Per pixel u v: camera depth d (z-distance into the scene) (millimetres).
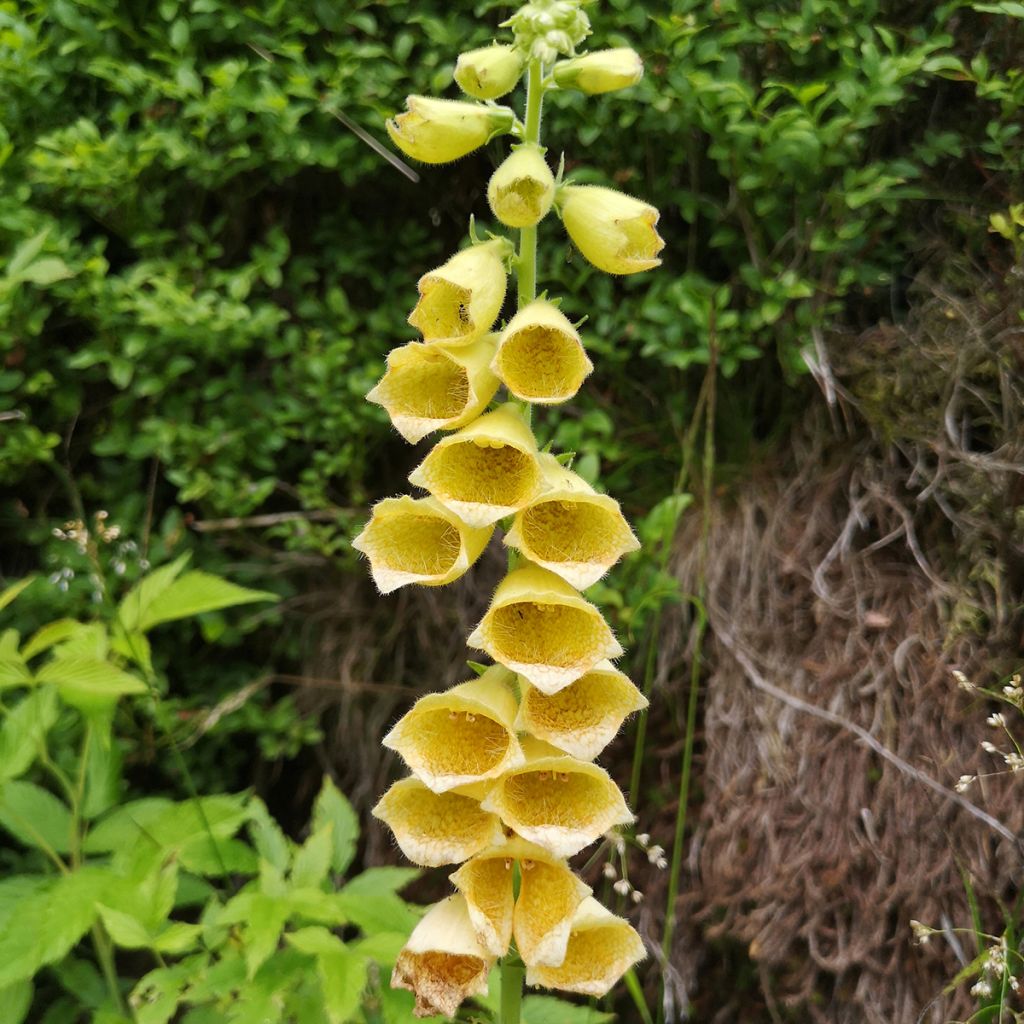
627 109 3297
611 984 1967
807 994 3182
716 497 3662
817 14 3219
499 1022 2176
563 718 1876
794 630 3391
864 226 3340
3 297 3268
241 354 3807
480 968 1954
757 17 3213
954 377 3195
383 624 3980
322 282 3941
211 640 3736
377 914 2387
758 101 3322
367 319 3791
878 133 3396
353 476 3850
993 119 3326
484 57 1823
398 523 1931
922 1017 2996
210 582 2654
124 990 2967
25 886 2564
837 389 3361
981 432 3230
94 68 3396
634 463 3736
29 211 3461
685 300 3395
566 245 3555
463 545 1830
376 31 3439
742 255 3523
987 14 3287
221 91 3352
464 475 1884
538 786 1929
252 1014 2188
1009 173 3311
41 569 3811
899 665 3178
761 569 3482
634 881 3562
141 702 3670
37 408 3795
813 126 3098
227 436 3693
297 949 2338
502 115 1886
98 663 2488
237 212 3812
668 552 3396
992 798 2986
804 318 3367
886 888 3088
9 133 3553
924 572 3268
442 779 1790
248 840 3961
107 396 3859
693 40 3256
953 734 3092
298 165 3549
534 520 1909
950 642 3141
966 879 2924
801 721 3295
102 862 2848
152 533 3875
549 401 1745
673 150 3430
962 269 3330
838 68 3279
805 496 3514
